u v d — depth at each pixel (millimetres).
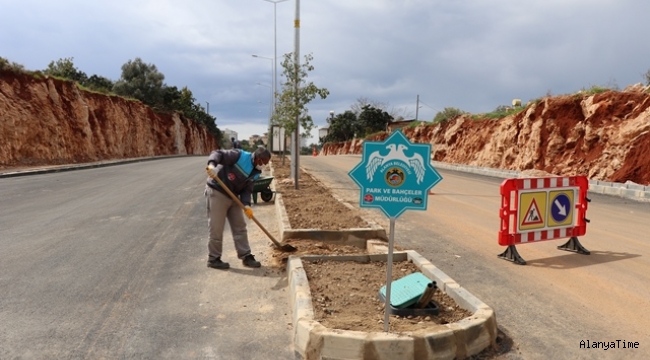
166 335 3971
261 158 5867
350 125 73562
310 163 30359
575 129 18688
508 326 4199
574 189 6871
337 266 5527
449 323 3756
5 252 6586
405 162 3537
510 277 5672
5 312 4422
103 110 36844
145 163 31406
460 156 30203
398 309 4055
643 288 5258
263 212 10414
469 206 11531
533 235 6574
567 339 3951
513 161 23000
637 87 17625
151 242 7305
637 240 7730
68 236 7664
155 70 57062
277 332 4055
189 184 16125
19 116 24422
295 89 13734
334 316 3992
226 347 3758
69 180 17453
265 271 5797
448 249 7066
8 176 18578
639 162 14945
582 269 6012
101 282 5336
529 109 21859
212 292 5055
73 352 3633
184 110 64188
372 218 9492
